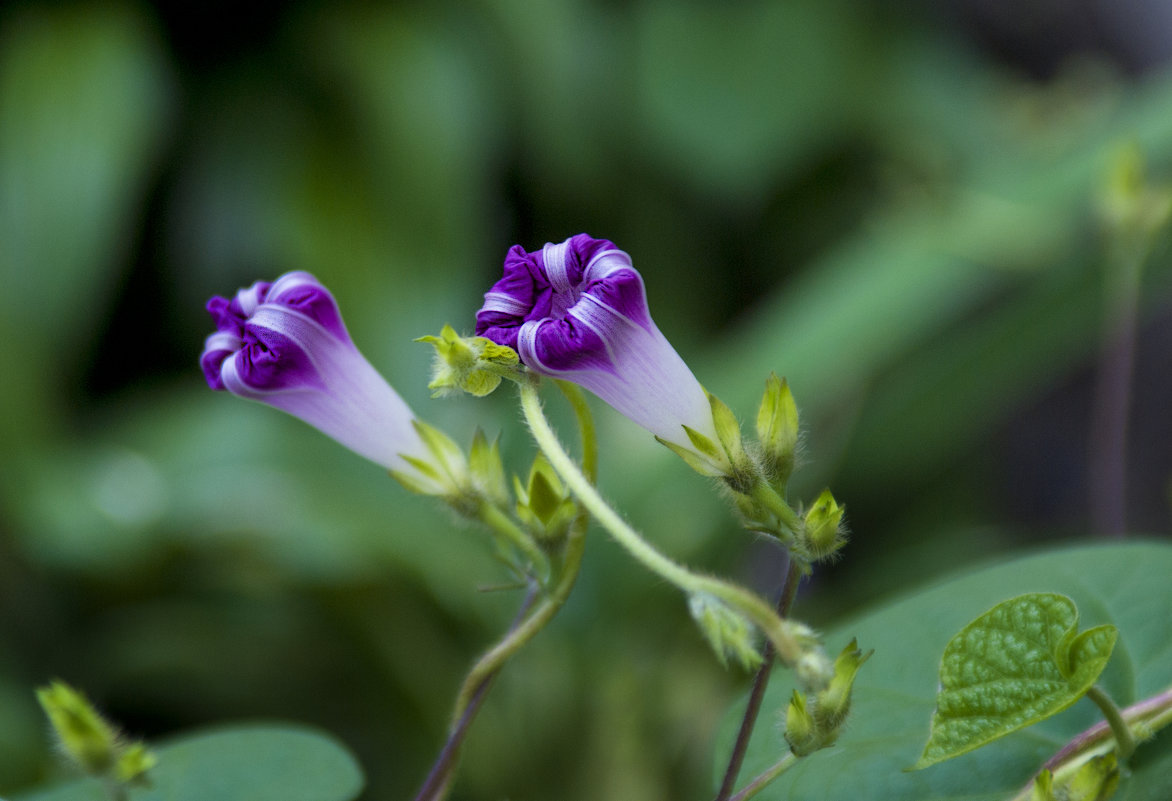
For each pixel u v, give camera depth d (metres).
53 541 1.35
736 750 0.60
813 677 0.58
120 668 1.43
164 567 1.42
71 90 1.50
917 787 0.63
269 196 1.56
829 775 0.63
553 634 1.33
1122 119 1.64
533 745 1.35
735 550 1.40
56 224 1.44
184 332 1.59
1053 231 1.49
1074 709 0.63
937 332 1.49
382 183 1.56
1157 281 1.34
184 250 1.56
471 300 1.53
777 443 0.60
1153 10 2.02
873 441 1.62
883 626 0.67
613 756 1.33
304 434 1.47
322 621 1.43
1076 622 0.59
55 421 1.41
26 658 1.45
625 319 0.60
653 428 0.60
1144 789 0.61
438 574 1.34
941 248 1.54
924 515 1.84
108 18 1.58
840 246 1.88
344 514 1.36
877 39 1.93
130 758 0.60
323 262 1.52
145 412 1.53
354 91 1.60
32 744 1.32
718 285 1.89
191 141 1.59
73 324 1.43
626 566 1.32
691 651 1.43
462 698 0.62
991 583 0.67
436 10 1.68
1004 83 2.07
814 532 0.59
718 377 1.48
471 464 0.62
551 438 0.60
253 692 1.46
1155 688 0.63
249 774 0.67
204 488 1.37
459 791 1.36
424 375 1.43
